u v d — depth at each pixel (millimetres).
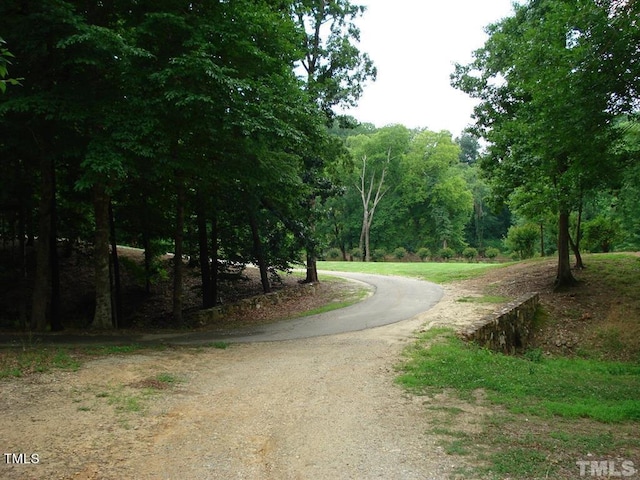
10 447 4660
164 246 24750
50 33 9891
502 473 4223
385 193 60625
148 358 9242
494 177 20797
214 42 11555
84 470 4223
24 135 11609
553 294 19047
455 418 5918
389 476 4219
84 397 6461
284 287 24328
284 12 18266
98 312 13195
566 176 11336
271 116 11258
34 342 10586
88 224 21578
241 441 5133
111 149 9906
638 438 5234
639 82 8922
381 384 7668
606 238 26906
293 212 22078
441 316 14469
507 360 10414
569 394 7582
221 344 10984
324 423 5754
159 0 11398
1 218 20828
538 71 10977
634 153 11539
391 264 39562
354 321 14562
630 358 14250
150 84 10469
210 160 13656
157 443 4996
